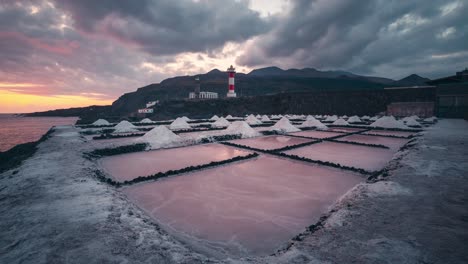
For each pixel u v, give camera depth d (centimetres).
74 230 421
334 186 778
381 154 1272
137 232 429
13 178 775
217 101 7294
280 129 2311
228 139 1848
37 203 547
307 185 789
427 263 297
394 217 435
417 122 2575
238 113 6538
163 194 716
